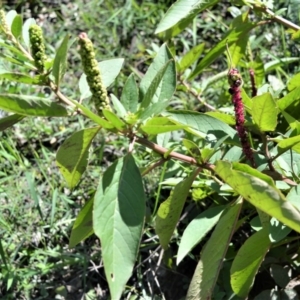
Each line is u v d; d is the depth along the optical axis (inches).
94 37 35.0
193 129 18.4
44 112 15.2
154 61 17.1
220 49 22.8
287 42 32.5
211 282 17.5
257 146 21.3
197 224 18.0
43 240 25.5
